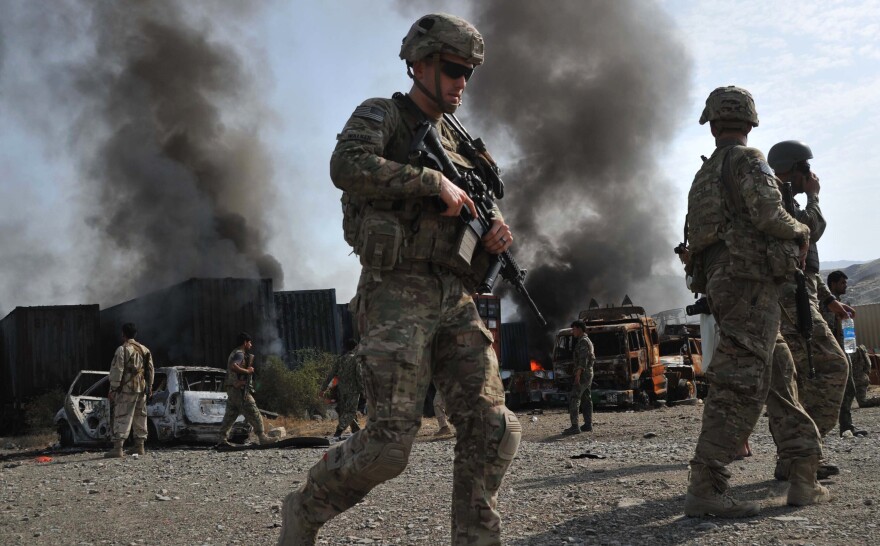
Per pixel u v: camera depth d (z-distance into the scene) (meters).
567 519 3.87
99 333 21.25
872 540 3.10
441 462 7.18
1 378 23.05
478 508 2.41
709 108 3.91
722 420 3.64
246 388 11.43
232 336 20.69
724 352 3.67
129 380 10.25
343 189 2.38
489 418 2.41
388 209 2.39
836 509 3.73
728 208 3.69
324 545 3.65
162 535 4.20
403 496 4.98
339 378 12.45
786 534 3.26
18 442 15.96
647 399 21.02
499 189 2.79
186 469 7.91
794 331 4.62
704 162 3.93
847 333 7.86
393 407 2.34
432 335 2.41
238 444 12.36
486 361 2.45
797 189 4.96
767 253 3.60
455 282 2.48
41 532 4.45
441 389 2.51
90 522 4.73
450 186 2.36
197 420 12.56
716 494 3.67
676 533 3.39
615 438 11.64
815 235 4.84
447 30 2.49
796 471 3.91
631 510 3.98
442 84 2.53
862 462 5.43
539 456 7.45
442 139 2.60
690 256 3.94
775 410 3.97
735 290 3.66
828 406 4.62
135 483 6.78
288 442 10.96
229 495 5.68
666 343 24.47
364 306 2.45
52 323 21.00
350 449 2.40
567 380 21.59
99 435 13.04
